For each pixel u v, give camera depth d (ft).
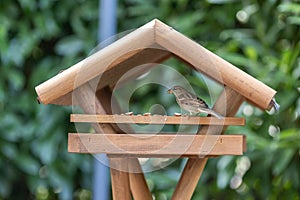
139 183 9.76
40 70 16.99
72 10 17.13
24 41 16.75
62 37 17.52
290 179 15.40
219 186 14.69
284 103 14.46
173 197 8.87
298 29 15.74
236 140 8.40
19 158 16.78
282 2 15.46
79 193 17.75
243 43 15.61
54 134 16.83
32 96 16.99
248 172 15.80
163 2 16.46
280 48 16.10
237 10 16.02
